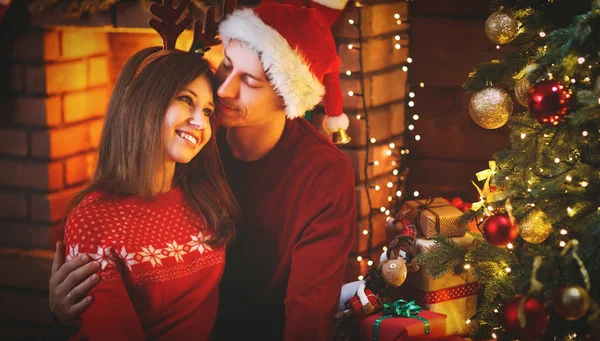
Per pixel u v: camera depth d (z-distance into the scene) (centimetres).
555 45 191
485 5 314
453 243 231
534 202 193
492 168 229
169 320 216
